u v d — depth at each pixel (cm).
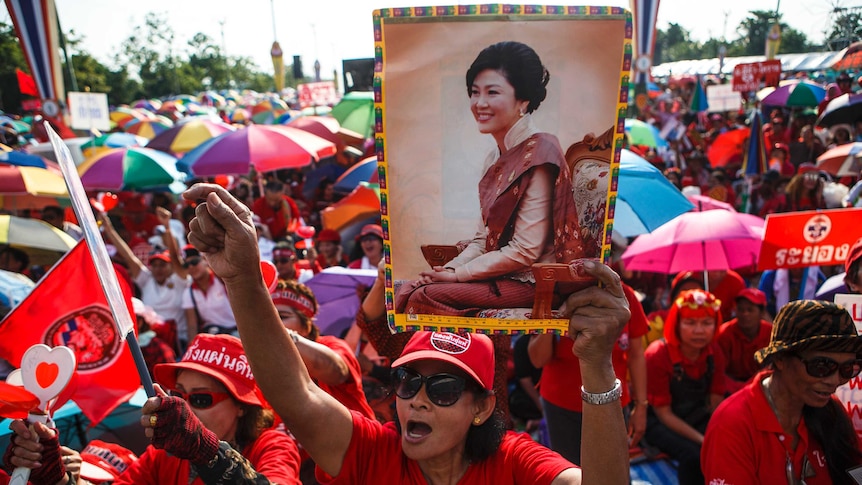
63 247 586
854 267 338
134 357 179
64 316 289
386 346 355
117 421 402
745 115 2138
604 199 159
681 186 1199
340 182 1033
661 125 1967
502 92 157
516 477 207
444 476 212
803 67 1616
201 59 6769
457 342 211
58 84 1261
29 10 1218
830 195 831
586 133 158
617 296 164
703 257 569
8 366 395
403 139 160
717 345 465
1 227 563
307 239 811
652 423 464
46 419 197
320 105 2661
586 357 168
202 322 640
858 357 245
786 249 394
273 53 2794
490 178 161
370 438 212
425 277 166
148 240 948
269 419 280
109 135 1511
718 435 261
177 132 1298
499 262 164
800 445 257
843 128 1028
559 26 155
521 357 496
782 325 255
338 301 512
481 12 155
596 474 172
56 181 788
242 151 982
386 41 156
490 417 216
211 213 169
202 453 179
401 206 163
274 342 184
